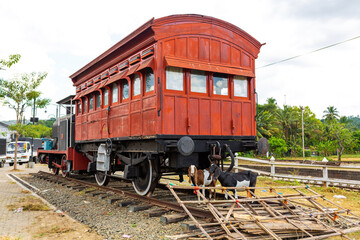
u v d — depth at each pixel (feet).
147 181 25.44
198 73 23.20
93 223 19.35
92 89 33.86
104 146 30.45
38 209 23.59
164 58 21.42
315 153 155.94
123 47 26.78
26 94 62.39
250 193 19.71
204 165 25.40
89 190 32.32
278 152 119.24
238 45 25.29
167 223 18.33
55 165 48.93
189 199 25.25
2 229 17.89
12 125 63.16
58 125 48.26
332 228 16.34
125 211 22.21
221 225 15.11
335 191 33.50
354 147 172.35
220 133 23.57
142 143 24.70
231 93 24.54
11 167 84.58
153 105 21.58
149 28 21.95
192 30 22.91
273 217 16.12
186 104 22.18
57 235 16.79
